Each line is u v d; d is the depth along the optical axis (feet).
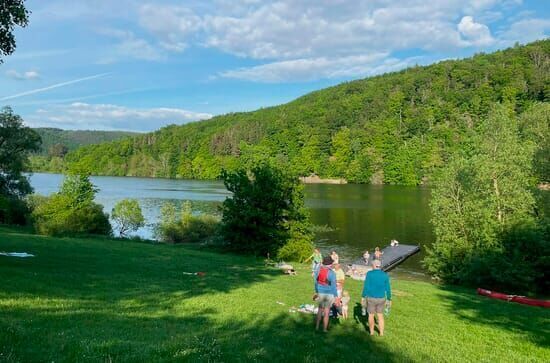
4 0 54.34
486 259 105.60
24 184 208.44
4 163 196.85
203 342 32.50
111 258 88.07
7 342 27.32
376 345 38.96
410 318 53.36
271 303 53.93
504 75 534.78
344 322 46.62
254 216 121.29
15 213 196.13
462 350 40.78
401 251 152.56
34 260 70.59
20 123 198.08
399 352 37.60
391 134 520.42
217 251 128.67
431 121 525.75
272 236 121.49
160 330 35.68
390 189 404.16
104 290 52.42
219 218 197.77
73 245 104.94
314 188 418.10
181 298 52.24
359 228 201.77
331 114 620.49
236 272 86.94
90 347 28.32
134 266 79.61
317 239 178.29
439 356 37.76
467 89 559.79
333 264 51.44
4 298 39.96
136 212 189.88
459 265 113.80
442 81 608.19
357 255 149.79
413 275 126.72
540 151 131.03
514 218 112.16
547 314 66.33
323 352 34.83
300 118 642.63
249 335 37.47
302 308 51.06
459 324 53.11
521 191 113.91
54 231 152.05
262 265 104.12
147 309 44.24
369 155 498.69
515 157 115.34
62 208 161.79
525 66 549.95
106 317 38.29
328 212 249.96
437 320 54.39
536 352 42.32
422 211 252.01
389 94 643.04
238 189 126.00
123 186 457.68
